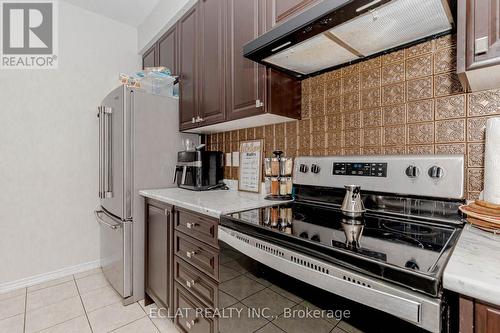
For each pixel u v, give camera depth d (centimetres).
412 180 103
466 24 72
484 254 61
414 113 108
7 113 204
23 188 210
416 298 53
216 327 118
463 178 93
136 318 170
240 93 148
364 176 116
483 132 92
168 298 160
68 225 231
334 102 136
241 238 100
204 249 126
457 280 50
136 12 245
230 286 106
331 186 128
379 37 104
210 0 171
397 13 87
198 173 189
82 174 238
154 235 176
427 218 99
